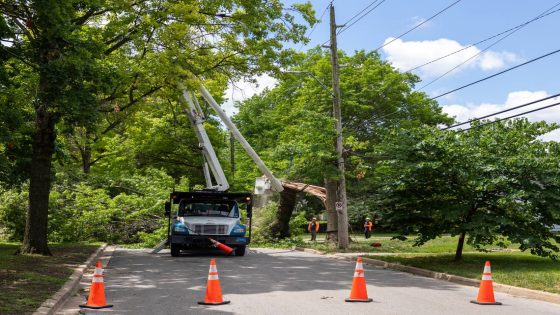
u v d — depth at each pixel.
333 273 16.50
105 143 43.16
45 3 13.68
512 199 16.58
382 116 46.16
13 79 16.95
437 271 16.17
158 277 15.14
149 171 35.22
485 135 18.52
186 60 22.73
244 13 22.27
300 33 23.19
